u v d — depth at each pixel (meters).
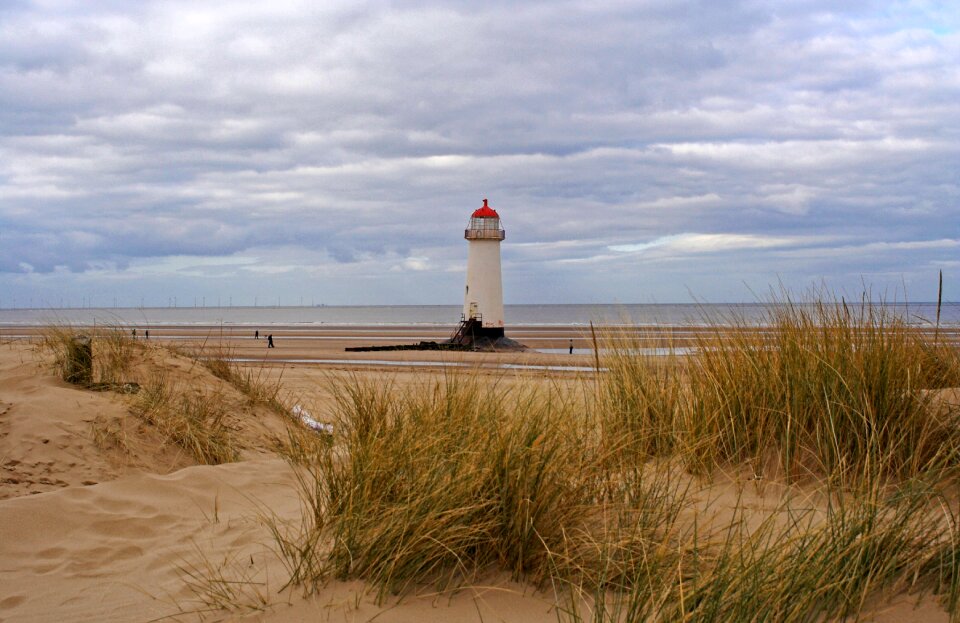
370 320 113.00
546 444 3.56
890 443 3.86
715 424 4.44
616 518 3.47
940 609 2.56
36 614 3.08
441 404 4.56
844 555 2.73
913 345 4.83
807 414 4.22
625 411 4.73
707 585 2.61
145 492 4.86
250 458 7.13
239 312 186.25
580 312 146.25
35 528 4.11
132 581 3.44
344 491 3.92
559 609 2.80
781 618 2.47
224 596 3.07
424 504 3.34
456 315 145.12
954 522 2.87
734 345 4.89
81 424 6.52
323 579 3.15
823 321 4.70
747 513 3.62
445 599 2.95
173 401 7.88
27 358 8.45
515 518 3.20
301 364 22.44
